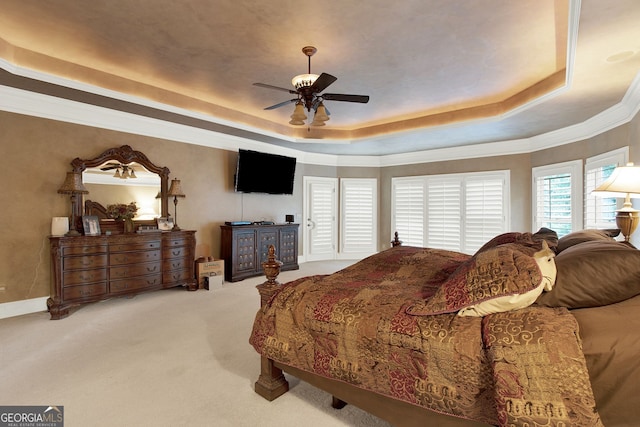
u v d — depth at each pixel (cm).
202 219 563
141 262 437
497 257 151
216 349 287
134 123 475
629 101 375
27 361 263
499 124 502
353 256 789
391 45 329
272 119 603
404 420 155
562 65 376
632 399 112
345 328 167
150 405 205
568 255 150
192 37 319
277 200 691
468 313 143
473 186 656
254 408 203
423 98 484
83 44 335
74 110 418
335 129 664
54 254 369
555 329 121
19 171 382
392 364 151
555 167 542
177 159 527
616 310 130
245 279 569
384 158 780
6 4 268
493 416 129
